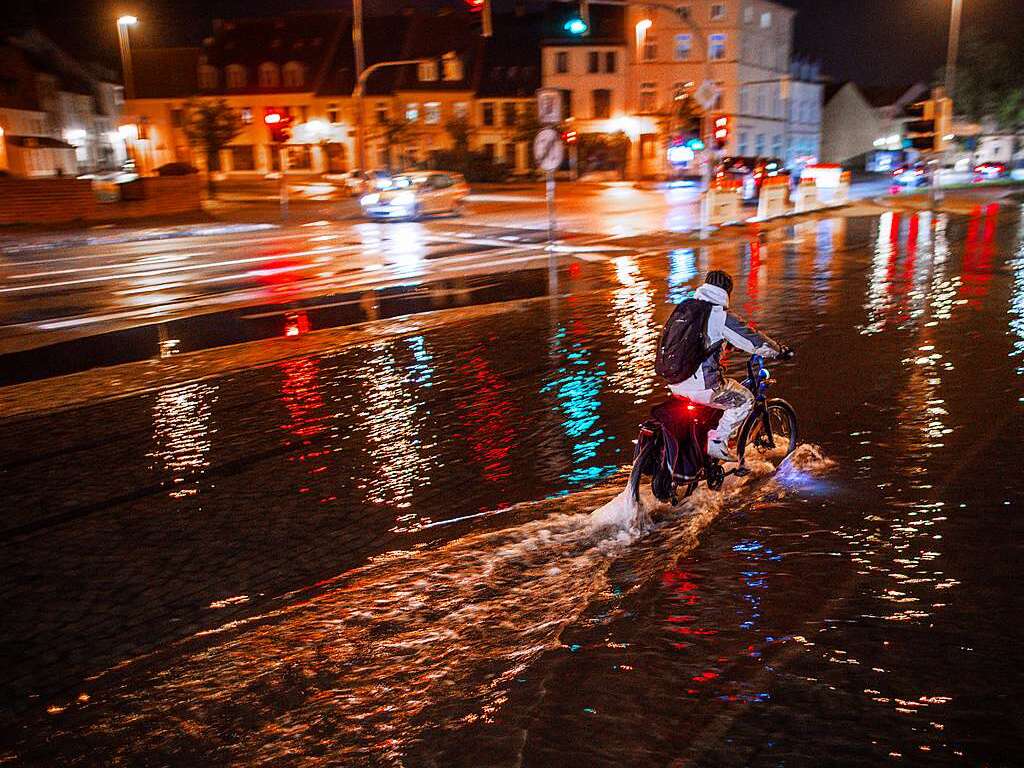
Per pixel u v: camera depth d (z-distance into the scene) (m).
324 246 24.38
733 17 61.84
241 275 18.97
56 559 5.43
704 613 4.36
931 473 6.20
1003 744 3.31
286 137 31.91
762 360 6.17
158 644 4.37
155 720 3.73
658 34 63.78
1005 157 74.38
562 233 26.77
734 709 3.57
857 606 4.38
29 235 28.08
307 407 8.70
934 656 3.91
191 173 37.19
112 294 16.69
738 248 22.48
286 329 12.92
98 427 8.26
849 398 8.24
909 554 4.95
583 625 4.30
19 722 3.77
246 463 7.09
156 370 10.52
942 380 8.78
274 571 5.12
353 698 3.81
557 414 8.14
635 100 65.38
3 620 4.69
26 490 6.68
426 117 71.62
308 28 78.44
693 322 5.45
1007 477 6.07
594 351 10.84
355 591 4.81
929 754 3.26
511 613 4.48
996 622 4.18
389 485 6.47
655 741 3.39
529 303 14.63
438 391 9.14
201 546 5.52
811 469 6.37
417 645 4.21
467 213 34.56
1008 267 17.55
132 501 6.36
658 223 29.48
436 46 73.06
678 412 5.57
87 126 72.06
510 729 3.51
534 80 69.06
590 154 64.56
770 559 4.95
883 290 14.88
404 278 18.14
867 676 3.77
